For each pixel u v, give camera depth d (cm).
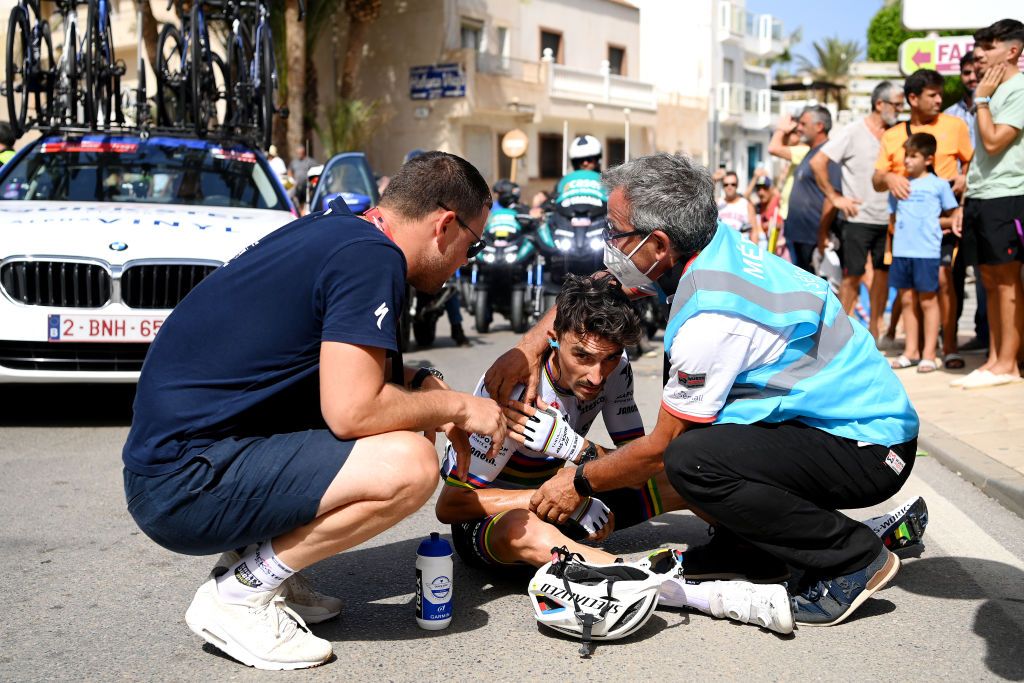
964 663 281
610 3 3528
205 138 767
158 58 810
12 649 294
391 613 323
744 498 295
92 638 303
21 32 741
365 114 2467
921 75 755
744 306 290
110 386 760
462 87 2697
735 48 4288
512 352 332
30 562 375
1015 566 363
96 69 785
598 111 3250
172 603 334
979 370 698
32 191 690
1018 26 621
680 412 297
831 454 300
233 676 275
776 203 1341
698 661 284
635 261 307
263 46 886
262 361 269
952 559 371
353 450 266
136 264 576
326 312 264
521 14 3119
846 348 307
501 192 1123
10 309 568
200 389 270
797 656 287
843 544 302
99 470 513
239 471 267
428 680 272
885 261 847
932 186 734
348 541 273
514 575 360
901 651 289
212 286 276
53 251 568
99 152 725
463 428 293
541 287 1003
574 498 321
